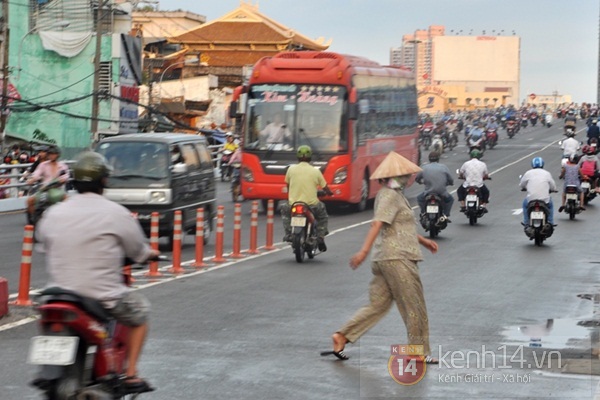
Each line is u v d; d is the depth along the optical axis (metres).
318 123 29.88
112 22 56.06
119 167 21.22
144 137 21.81
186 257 19.98
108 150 21.52
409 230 9.97
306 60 30.27
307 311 13.35
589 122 57.94
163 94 72.25
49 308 6.73
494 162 57.59
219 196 38.28
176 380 9.29
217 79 75.69
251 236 21.02
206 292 15.05
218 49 86.00
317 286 15.80
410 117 39.25
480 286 16.02
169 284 15.91
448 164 56.47
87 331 6.84
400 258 9.87
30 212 20.58
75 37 55.09
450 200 24.67
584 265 19.08
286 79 30.16
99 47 45.16
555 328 12.07
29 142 54.22
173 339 11.28
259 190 30.05
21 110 47.81
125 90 56.16
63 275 7.21
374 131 33.00
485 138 69.25
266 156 29.97
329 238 23.98
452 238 24.17
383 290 10.14
